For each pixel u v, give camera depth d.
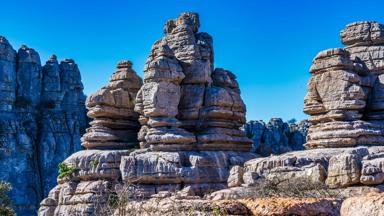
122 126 46.38
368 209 8.03
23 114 106.19
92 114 45.69
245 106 45.00
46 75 112.38
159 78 41.41
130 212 13.71
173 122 40.94
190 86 43.34
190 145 40.78
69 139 107.12
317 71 38.97
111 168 41.25
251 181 33.28
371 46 39.66
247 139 43.59
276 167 33.53
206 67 43.62
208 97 42.75
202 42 45.06
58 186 43.25
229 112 42.62
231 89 45.44
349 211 8.39
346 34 40.78
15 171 99.00
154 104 40.75
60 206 41.38
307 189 21.27
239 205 11.76
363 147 34.50
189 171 38.12
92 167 41.44
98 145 44.78
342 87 37.28
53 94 110.94
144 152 40.66
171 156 38.66
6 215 36.94
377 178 27.48
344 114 37.06
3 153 98.69
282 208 11.01
